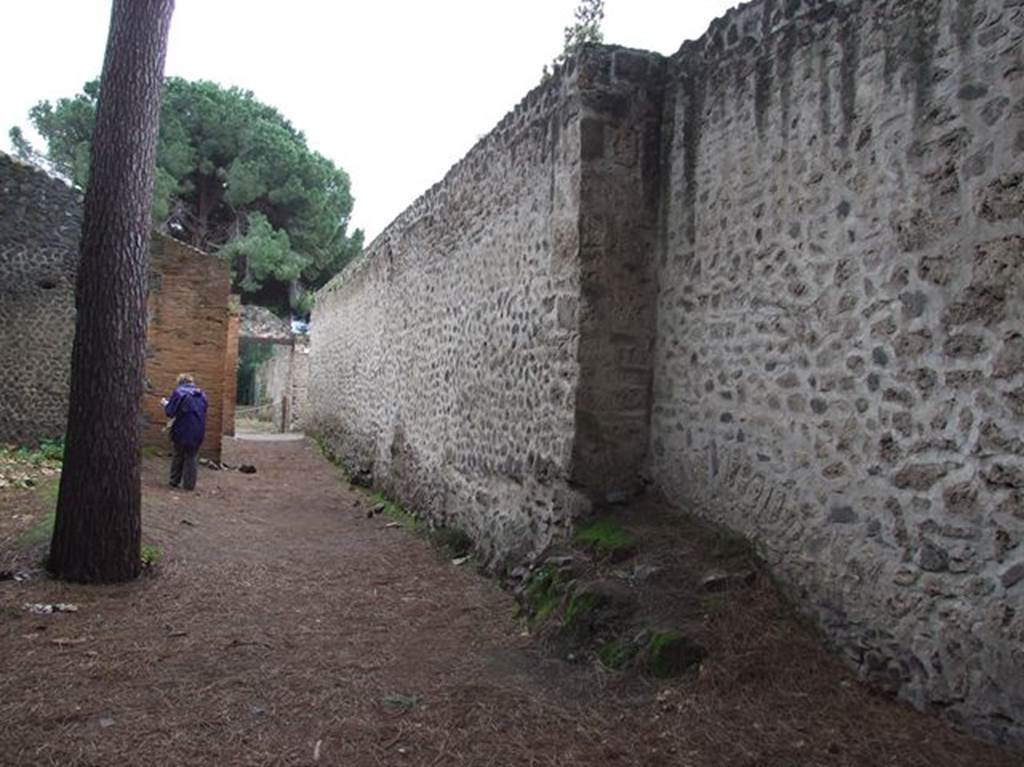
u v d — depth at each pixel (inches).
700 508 196.1
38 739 123.3
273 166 1135.0
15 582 208.8
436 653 171.2
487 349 287.7
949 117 133.8
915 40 140.8
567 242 220.8
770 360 173.9
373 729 130.3
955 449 130.6
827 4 161.5
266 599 214.2
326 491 448.8
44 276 431.2
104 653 163.9
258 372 1413.6
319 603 213.0
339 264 1272.1
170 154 1072.2
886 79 146.6
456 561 267.7
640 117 218.4
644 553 184.9
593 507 211.3
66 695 140.8
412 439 388.8
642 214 218.7
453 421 323.9
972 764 115.6
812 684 142.6
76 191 437.1
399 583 238.4
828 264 158.9
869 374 148.0
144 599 205.3
